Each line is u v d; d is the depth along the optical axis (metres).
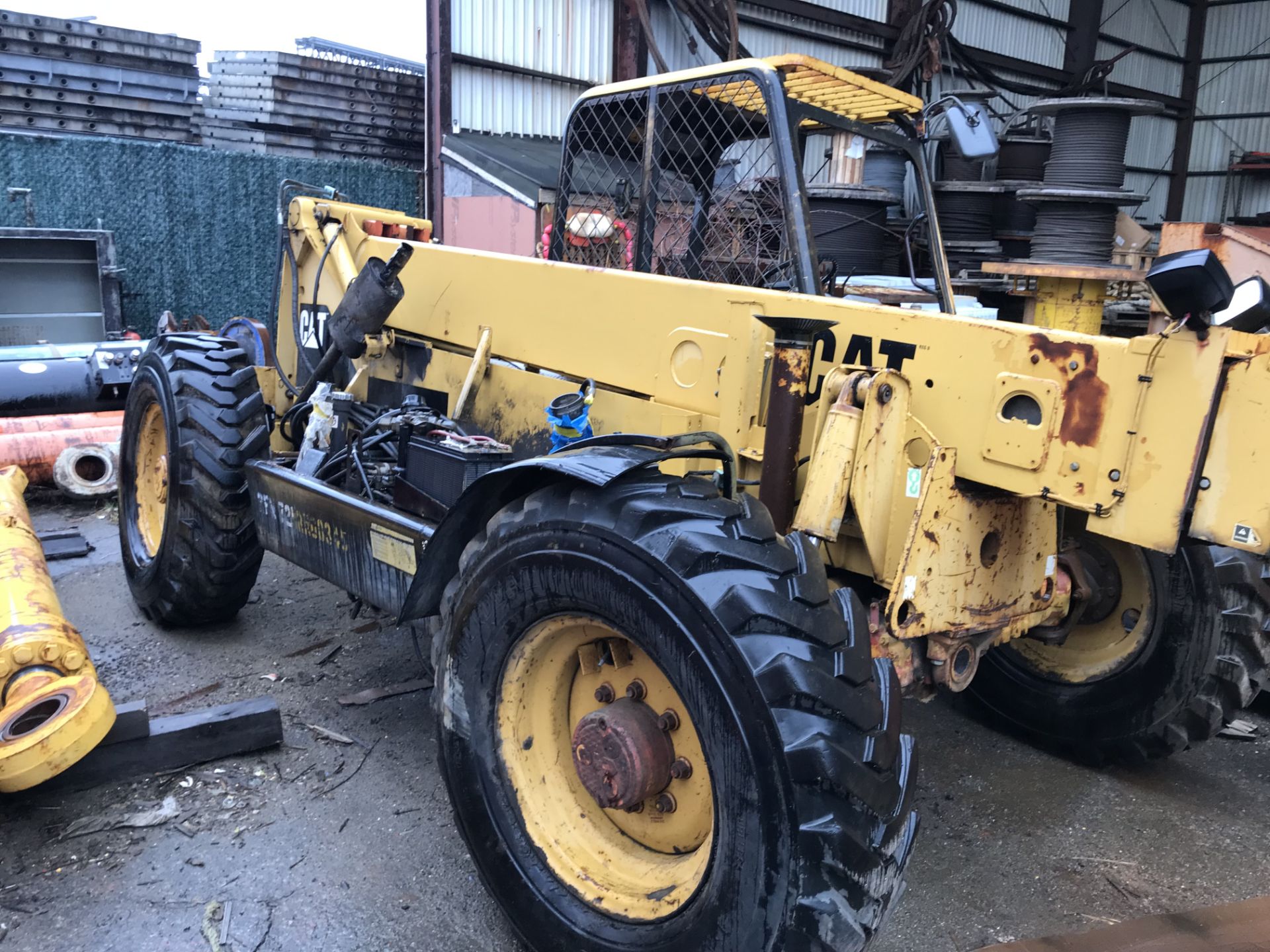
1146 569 2.97
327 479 3.34
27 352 6.29
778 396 2.20
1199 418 1.86
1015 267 7.20
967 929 2.28
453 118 8.77
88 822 2.51
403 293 3.36
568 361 2.93
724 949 1.65
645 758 1.88
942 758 3.19
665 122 2.75
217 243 8.60
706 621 1.66
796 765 1.55
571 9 9.30
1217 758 3.27
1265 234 6.30
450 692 2.16
